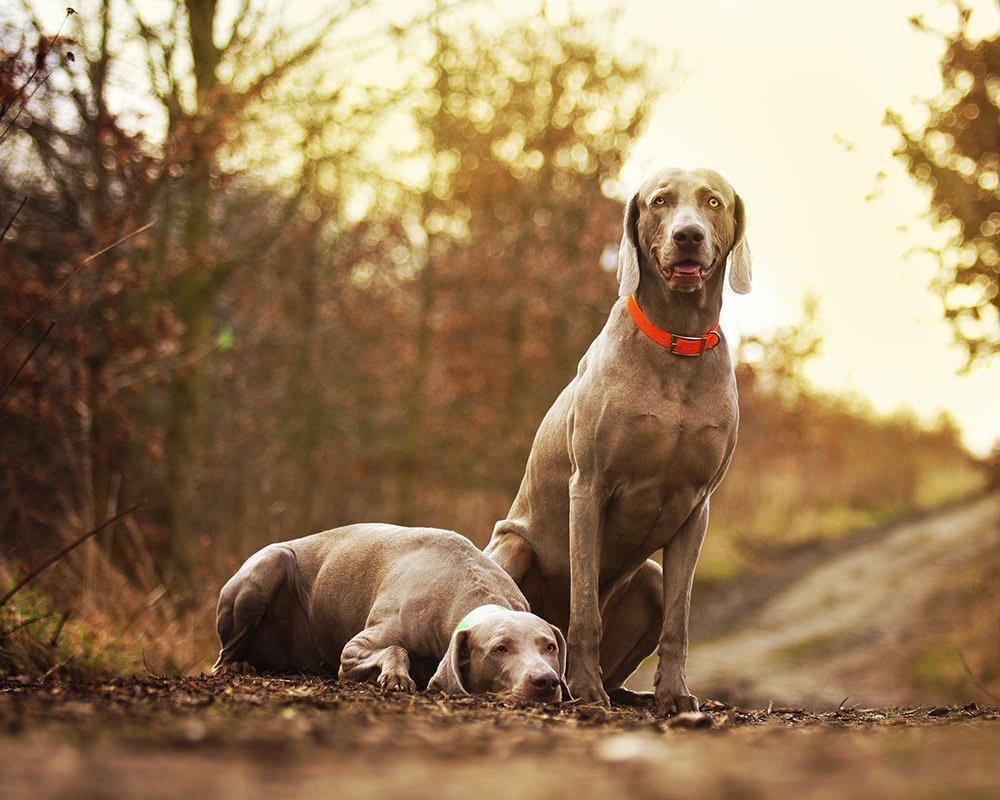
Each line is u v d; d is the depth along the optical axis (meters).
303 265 16.28
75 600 7.69
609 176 17.80
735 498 24.53
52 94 9.75
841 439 30.50
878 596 20.06
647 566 5.97
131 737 2.85
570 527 5.36
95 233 9.60
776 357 19.19
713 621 18.31
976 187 9.43
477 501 17.73
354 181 13.95
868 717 4.75
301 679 5.34
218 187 10.78
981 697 12.38
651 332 5.25
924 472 33.56
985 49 9.31
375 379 18.22
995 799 2.14
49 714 3.19
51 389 9.34
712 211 5.27
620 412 5.21
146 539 10.17
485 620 4.94
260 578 5.99
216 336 13.25
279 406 16.06
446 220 17.92
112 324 9.76
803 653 16.22
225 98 10.13
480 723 3.71
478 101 16.95
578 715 4.21
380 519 16.36
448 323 17.94
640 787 2.29
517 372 17.91
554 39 17.64
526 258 17.98
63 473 10.11
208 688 4.46
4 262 9.05
